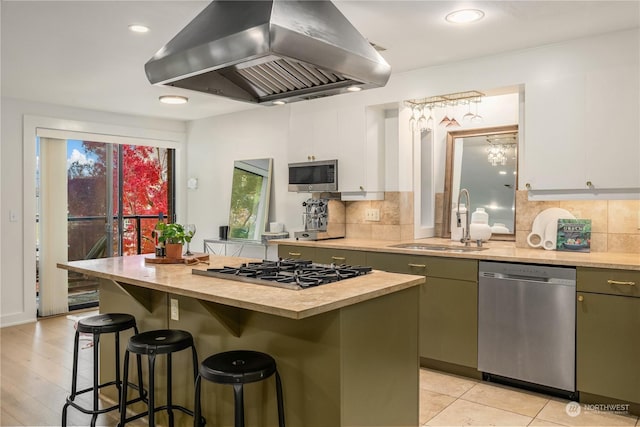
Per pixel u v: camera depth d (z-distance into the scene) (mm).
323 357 2027
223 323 2289
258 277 2424
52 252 5336
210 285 2330
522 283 3158
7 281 4938
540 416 2830
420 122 4281
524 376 3166
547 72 3344
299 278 2354
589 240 3379
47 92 4703
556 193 3352
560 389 3072
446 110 4426
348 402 2016
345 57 2154
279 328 2191
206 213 6234
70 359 3953
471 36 3176
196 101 5141
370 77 2307
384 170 4426
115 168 6023
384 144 4434
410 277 2500
